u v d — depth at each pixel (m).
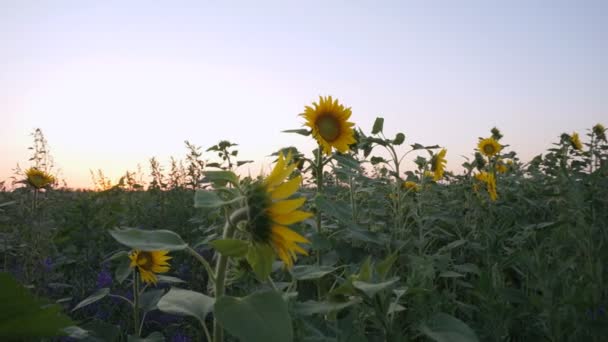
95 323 2.69
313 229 3.46
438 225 4.87
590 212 3.56
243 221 1.45
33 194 4.88
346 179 4.19
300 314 1.69
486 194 5.20
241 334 1.19
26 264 3.61
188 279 4.49
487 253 3.72
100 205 5.23
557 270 2.48
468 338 1.72
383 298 1.84
